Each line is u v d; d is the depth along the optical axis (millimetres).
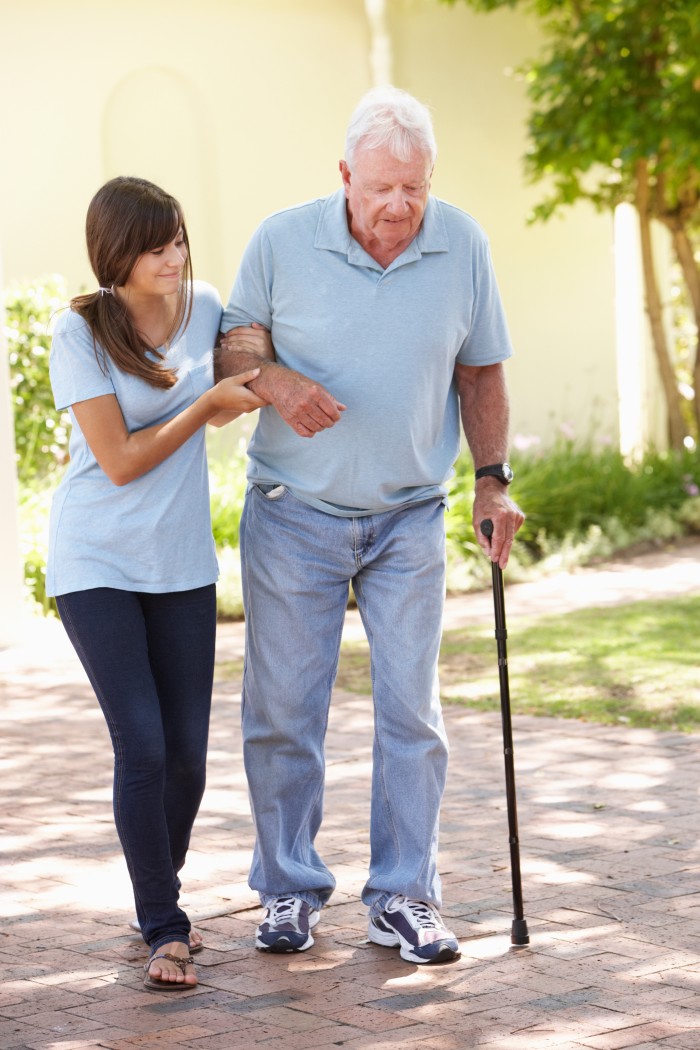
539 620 9797
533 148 16219
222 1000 3590
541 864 4684
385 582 3973
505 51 16094
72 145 13578
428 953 3789
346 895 4441
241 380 3723
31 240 13414
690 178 15125
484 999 3537
